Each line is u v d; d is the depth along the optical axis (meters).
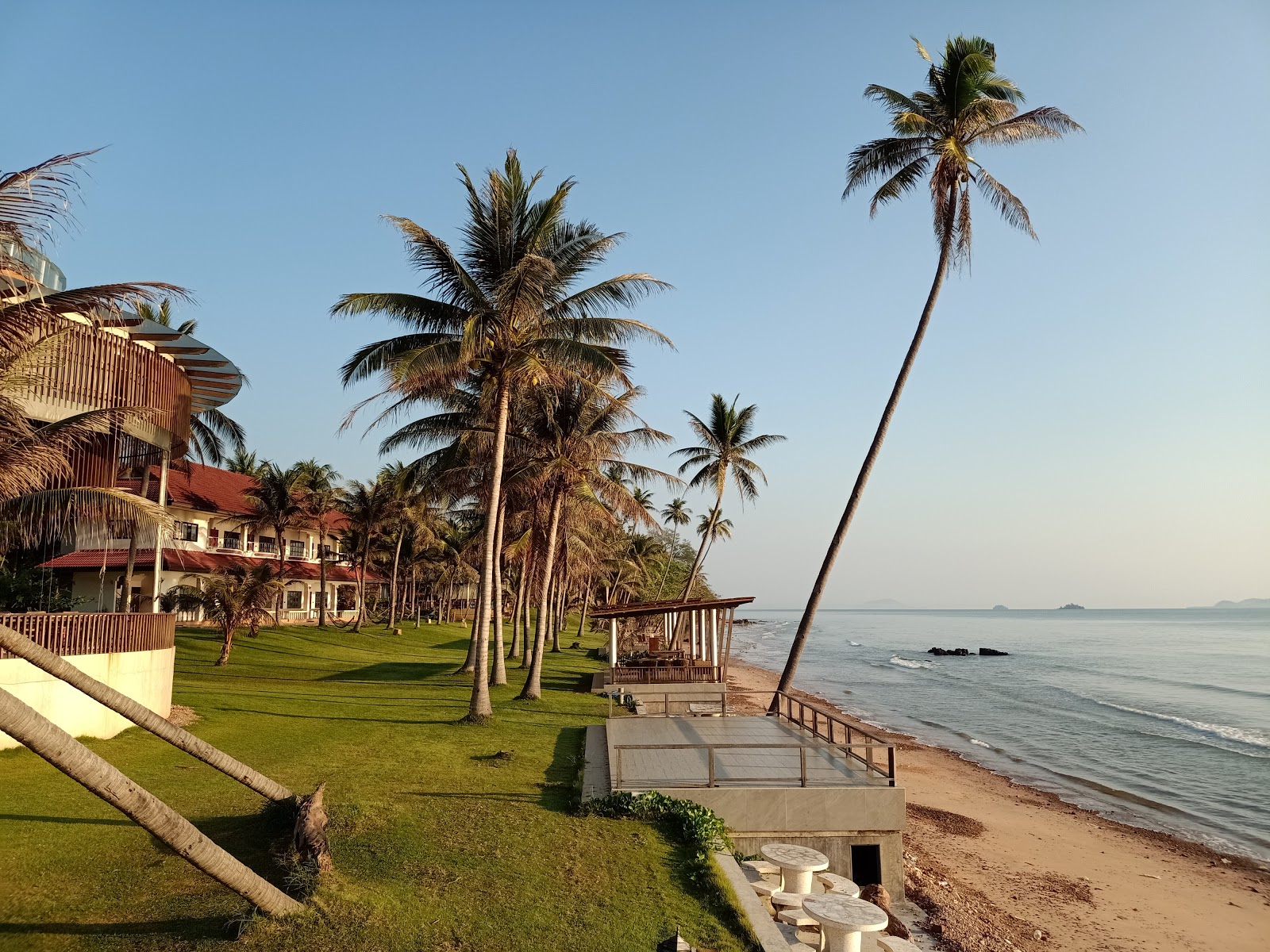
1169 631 143.50
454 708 20.84
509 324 19.03
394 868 8.38
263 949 6.47
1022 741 31.03
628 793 11.24
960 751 28.67
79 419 11.55
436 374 19.69
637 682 25.28
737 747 11.54
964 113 22.34
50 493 12.05
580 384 24.53
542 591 24.83
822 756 14.10
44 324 9.12
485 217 18.95
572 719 19.75
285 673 30.73
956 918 11.84
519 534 34.81
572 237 19.64
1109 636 126.19
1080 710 39.84
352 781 12.02
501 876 8.42
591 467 28.25
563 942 7.06
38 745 5.31
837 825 11.35
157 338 16.67
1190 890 15.04
